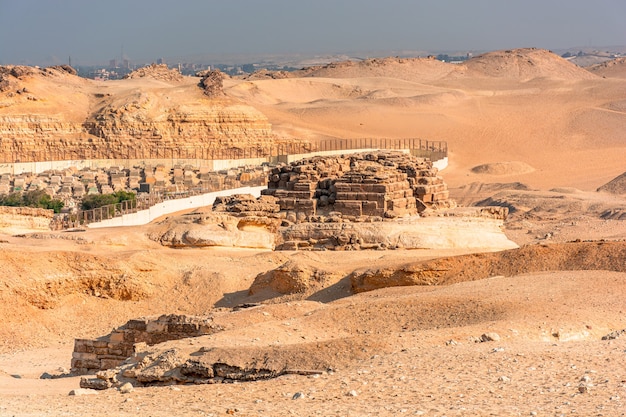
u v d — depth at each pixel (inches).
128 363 1397.6
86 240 2677.2
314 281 2252.7
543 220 4574.3
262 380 1223.5
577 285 1774.1
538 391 1018.7
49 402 1118.4
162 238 2795.3
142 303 2301.9
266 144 7623.0
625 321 1513.3
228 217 2933.1
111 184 5644.7
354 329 1555.1
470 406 965.8
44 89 7445.9
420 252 2655.0
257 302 2224.4
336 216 3063.5
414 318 1573.6
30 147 6909.5
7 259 2210.9
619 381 1042.7
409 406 983.0
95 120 7224.4
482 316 1553.9
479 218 3083.2
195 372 1285.7
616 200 5007.4
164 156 7135.8
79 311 2234.3
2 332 2073.1
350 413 964.6
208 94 7696.9
